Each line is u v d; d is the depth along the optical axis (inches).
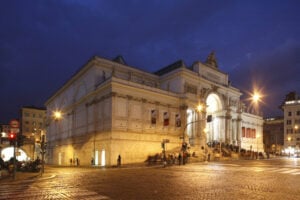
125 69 2343.8
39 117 4598.9
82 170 1366.9
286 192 601.0
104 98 1959.9
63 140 2746.1
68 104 2790.4
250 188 660.1
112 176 1005.2
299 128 3983.8
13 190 658.8
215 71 2891.2
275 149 4094.5
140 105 2016.5
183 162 1637.6
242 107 3331.7
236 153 2482.8
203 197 544.7
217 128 2906.0
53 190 653.3
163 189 653.3
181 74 2399.1
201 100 2514.8
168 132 2174.0
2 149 3093.0
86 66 2268.7
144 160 1943.9
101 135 1936.5
